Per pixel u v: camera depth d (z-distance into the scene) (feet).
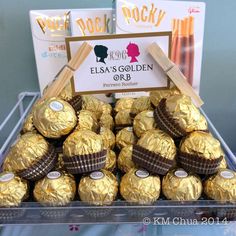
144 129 0.70
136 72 0.75
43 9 1.05
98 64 0.73
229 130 1.28
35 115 0.65
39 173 0.63
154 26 0.91
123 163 0.70
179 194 0.62
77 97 0.78
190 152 0.63
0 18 1.06
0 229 0.95
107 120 0.85
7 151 0.78
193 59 0.95
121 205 0.62
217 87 1.20
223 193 0.62
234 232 0.78
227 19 1.09
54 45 0.99
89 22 0.93
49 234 0.94
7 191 0.60
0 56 1.11
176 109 0.65
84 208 0.62
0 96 1.18
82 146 0.62
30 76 1.16
